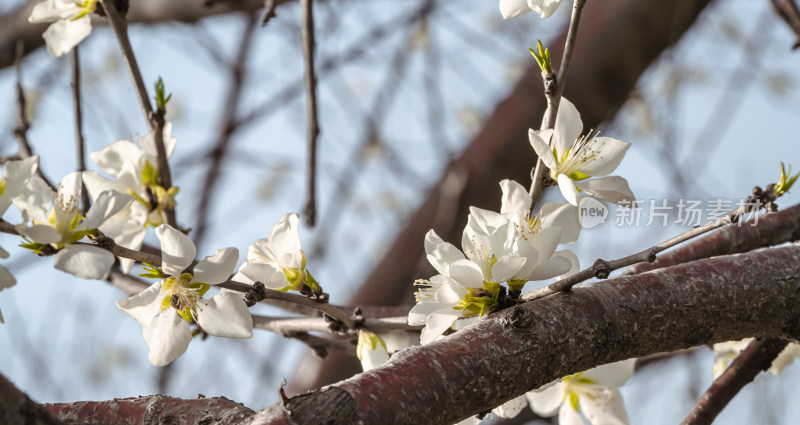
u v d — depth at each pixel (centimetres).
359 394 61
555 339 63
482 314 65
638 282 65
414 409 61
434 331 66
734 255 67
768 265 66
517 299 66
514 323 63
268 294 67
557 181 67
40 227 65
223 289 67
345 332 71
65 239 66
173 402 63
